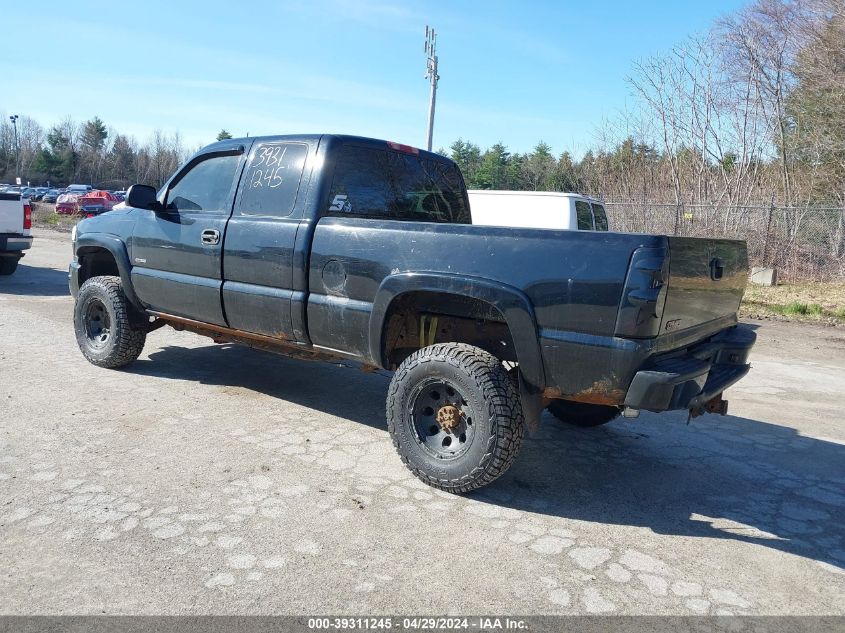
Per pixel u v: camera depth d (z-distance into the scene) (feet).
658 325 10.88
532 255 11.69
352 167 15.71
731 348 13.73
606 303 10.96
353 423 16.66
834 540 11.68
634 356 10.83
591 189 75.72
